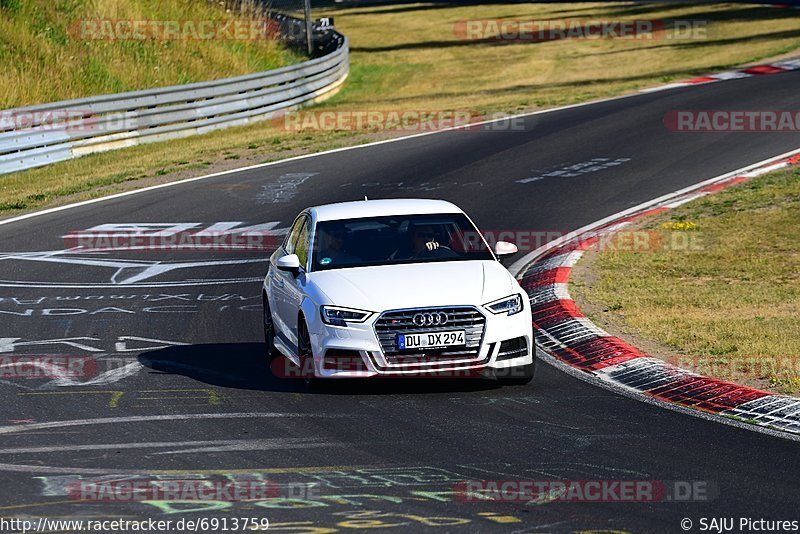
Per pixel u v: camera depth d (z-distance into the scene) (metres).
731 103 101.88
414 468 26.02
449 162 85.00
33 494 24.47
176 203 75.00
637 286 48.69
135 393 34.41
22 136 89.62
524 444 27.95
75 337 43.44
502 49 193.00
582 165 81.06
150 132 102.50
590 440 28.20
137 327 45.09
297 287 36.00
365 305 33.16
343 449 27.77
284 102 120.44
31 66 113.44
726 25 198.38
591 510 22.83
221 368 37.97
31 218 71.88
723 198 67.19
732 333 39.25
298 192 76.81
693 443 27.77
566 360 37.84
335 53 143.62
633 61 163.12
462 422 30.17
